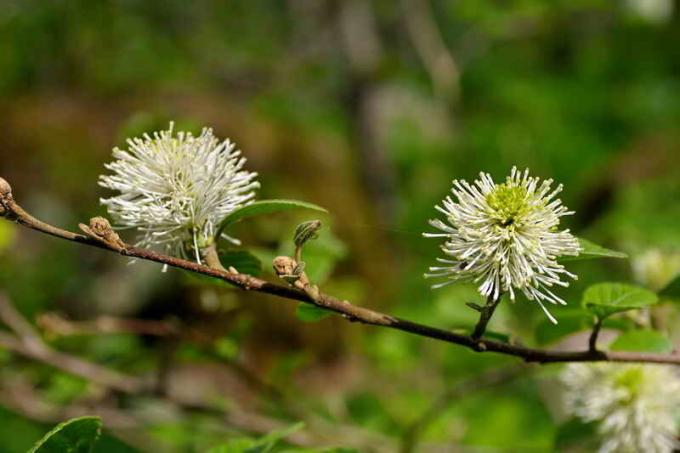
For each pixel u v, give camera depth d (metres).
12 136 11.58
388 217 13.05
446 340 2.99
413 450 5.74
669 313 4.46
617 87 14.23
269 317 8.51
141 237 3.17
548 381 6.65
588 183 12.85
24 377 6.30
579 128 13.79
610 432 4.18
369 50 15.09
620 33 14.12
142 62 13.77
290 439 5.52
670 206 9.46
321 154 11.88
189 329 5.40
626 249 7.50
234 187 3.13
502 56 14.88
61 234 2.67
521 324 5.79
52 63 13.11
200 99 13.13
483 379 5.37
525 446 6.42
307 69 15.58
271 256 4.75
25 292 9.76
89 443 2.92
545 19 13.52
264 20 16.36
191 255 3.12
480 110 14.23
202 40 15.41
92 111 12.23
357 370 8.89
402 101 14.92
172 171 3.07
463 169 13.16
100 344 6.53
